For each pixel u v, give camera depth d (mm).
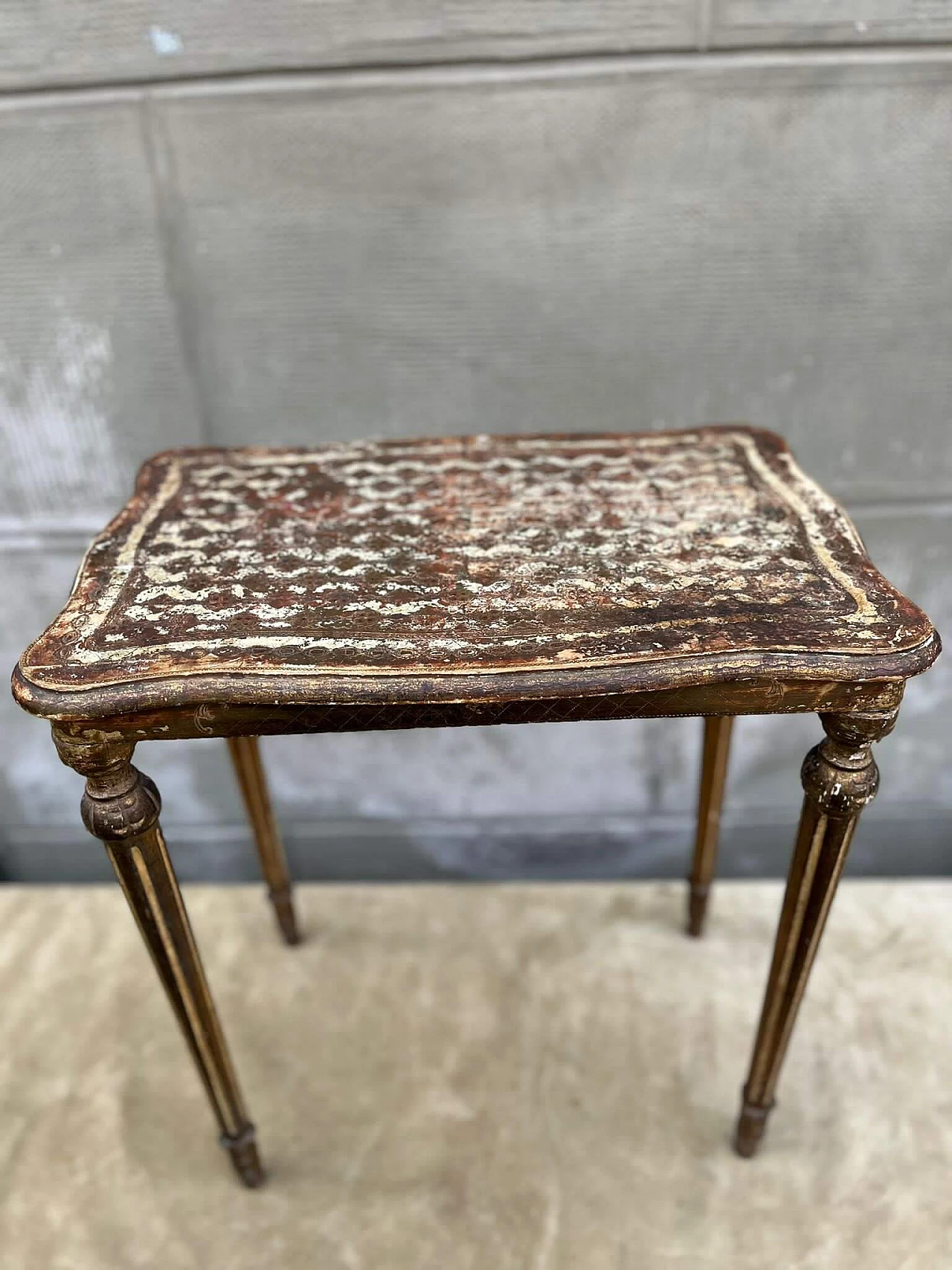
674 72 791
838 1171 803
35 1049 942
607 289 878
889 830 1159
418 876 1212
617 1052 918
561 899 1098
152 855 631
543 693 548
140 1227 791
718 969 1001
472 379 924
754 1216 774
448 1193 804
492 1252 760
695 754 1097
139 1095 897
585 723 1077
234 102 809
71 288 883
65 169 835
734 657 556
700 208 842
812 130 809
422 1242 770
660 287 877
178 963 675
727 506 710
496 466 784
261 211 852
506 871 1202
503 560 656
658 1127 848
